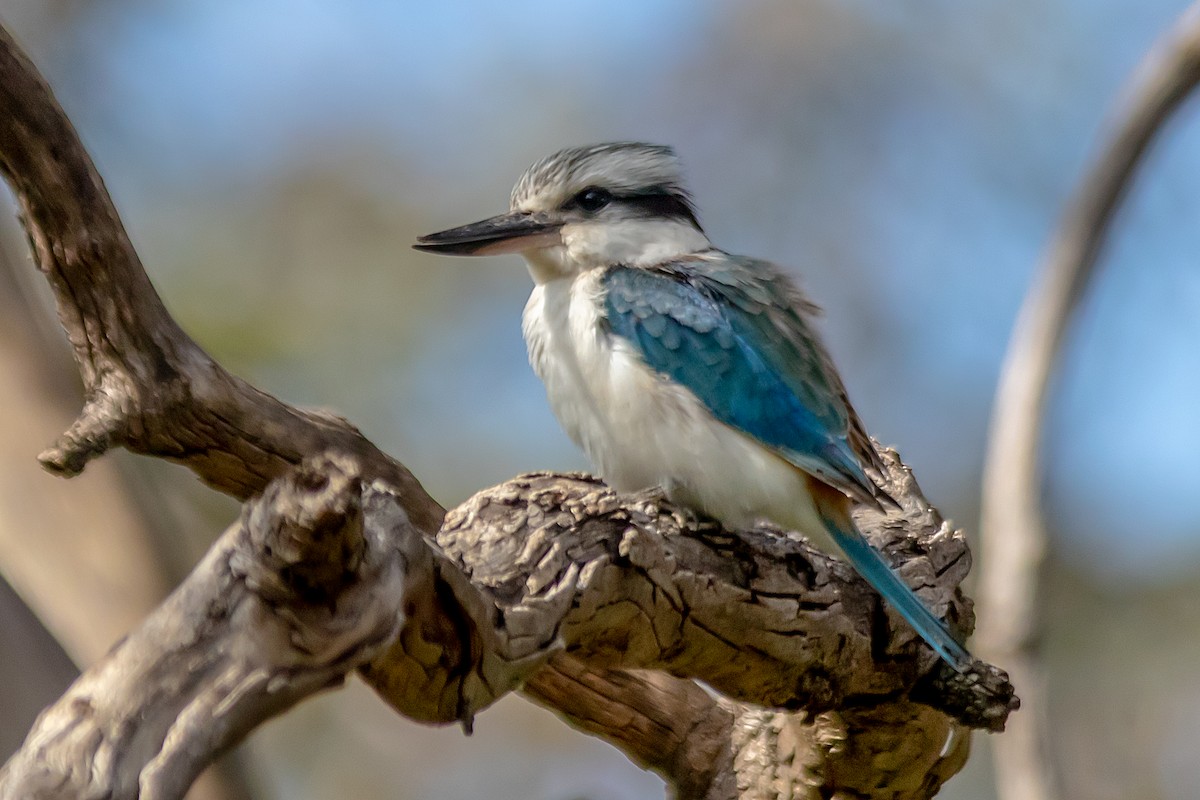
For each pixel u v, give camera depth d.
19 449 9.37
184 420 7.45
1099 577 17.06
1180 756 16.12
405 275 17.05
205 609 4.47
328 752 16.38
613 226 10.16
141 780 4.21
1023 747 10.43
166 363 7.28
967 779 15.56
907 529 8.78
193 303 16.33
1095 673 16.67
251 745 13.09
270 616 4.51
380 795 16.28
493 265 16.91
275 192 17.44
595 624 6.50
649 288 9.39
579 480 6.99
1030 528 10.91
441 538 6.40
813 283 17.91
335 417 8.25
